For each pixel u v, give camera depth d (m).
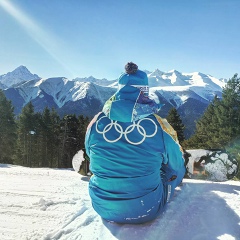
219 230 3.00
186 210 3.54
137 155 2.89
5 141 41.78
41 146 52.81
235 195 4.23
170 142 2.98
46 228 3.03
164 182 3.27
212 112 41.06
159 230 2.98
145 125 2.94
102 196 3.04
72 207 3.68
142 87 3.03
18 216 3.38
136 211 2.99
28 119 51.19
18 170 6.62
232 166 5.26
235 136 34.53
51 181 5.24
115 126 2.98
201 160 5.38
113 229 3.02
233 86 35.69
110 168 2.95
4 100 41.78
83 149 5.77
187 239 2.81
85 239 2.80
